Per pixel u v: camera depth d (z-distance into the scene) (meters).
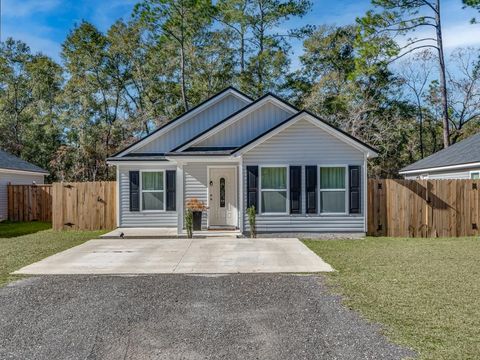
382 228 13.73
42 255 10.12
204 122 16.77
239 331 4.84
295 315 5.40
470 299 6.02
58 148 33.94
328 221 13.18
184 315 5.44
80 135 33.16
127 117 34.75
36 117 36.12
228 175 15.32
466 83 31.19
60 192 15.90
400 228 13.68
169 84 34.34
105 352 4.29
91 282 7.34
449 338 4.54
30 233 15.01
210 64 33.38
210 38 33.03
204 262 9.09
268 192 13.23
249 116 14.89
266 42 32.94
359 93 30.00
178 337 4.66
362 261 9.09
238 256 9.79
